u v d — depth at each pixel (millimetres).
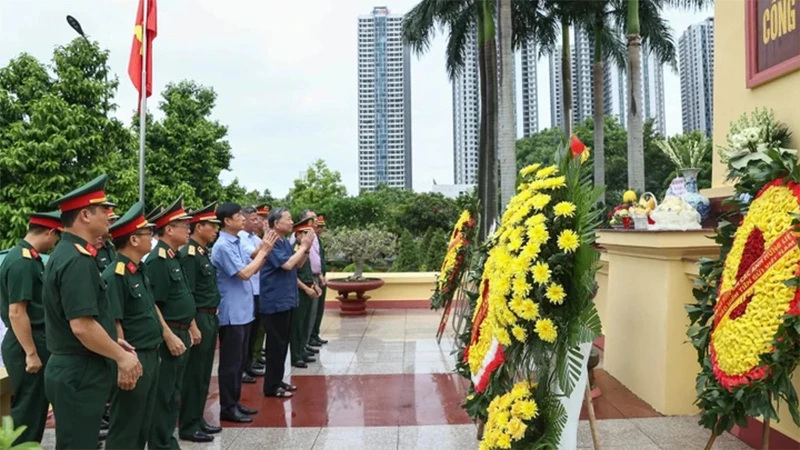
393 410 4695
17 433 1279
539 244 2625
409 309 10148
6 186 8508
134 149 10188
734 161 3672
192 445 3986
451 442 3965
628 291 4859
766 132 3740
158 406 3676
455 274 6367
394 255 14711
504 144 11570
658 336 4285
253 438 4113
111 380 3039
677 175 5320
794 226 2475
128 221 3268
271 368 5094
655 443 3680
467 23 14961
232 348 4480
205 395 4176
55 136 8742
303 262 5719
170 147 12906
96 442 2938
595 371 5387
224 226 4578
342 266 12961
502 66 11570
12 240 8344
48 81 9594
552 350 2709
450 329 8172
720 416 2848
